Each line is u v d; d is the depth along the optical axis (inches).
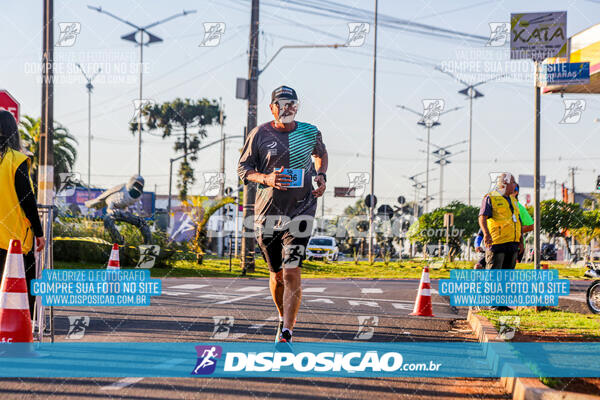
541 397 148.3
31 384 165.6
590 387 155.4
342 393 165.8
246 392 163.6
